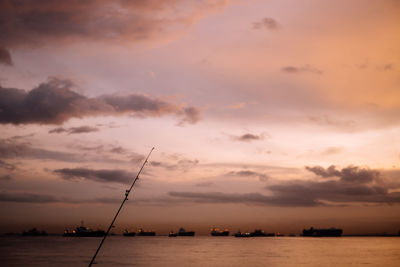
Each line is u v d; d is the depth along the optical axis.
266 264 62.44
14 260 70.81
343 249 114.00
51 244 156.12
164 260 71.69
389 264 61.41
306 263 63.78
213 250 107.88
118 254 88.19
